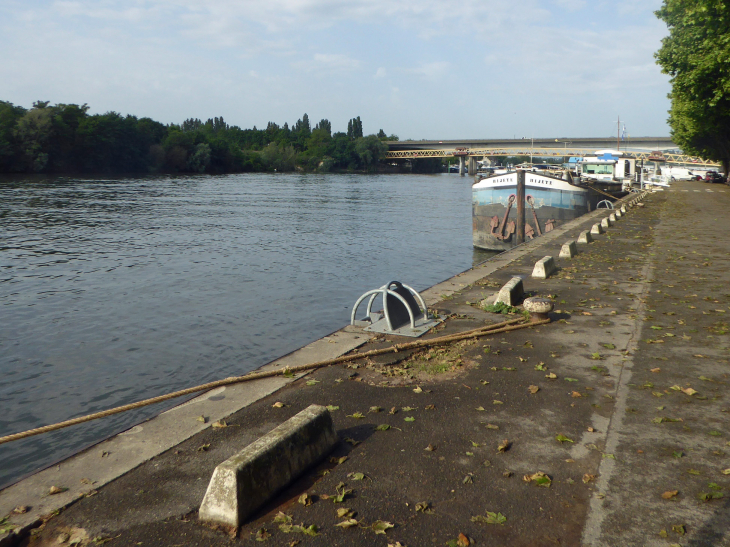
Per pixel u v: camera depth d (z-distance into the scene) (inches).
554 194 1282.0
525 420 212.2
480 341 315.0
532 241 775.7
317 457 179.5
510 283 403.2
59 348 543.8
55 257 1056.8
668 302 406.0
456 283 476.7
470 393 239.3
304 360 281.0
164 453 185.8
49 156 4328.3
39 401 425.1
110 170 4842.5
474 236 1366.9
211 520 148.9
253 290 814.5
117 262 1021.8
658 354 289.6
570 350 297.9
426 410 221.5
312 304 738.2
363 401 230.7
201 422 208.8
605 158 2154.3
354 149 7224.4
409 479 170.4
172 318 654.5
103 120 4682.6
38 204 2151.8
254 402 229.1
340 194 3238.2
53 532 145.6
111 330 603.8
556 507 156.3
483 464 179.5
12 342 558.6
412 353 293.1
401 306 352.8
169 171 5472.4
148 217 1825.8
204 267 991.0
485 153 6530.5
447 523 149.1
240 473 148.9
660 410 220.7
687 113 1599.4
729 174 2861.7
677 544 139.9
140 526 147.9
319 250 1237.1
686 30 1278.3
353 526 147.3
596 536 143.6
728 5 1088.8
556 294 434.6
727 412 217.9
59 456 343.9
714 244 730.2
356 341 311.1
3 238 1282.0
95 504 157.4
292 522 149.3
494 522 149.4
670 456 183.9
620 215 1133.1
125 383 462.0
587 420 212.5
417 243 1406.3
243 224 1696.6
